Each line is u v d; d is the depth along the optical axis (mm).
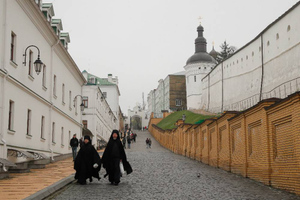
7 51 16641
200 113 78875
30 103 20531
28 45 20078
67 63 30875
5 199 9609
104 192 11625
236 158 18062
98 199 10312
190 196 10852
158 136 73938
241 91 57406
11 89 17312
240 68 58062
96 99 53000
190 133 32875
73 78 34750
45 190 11141
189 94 103438
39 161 19844
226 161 19812
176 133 41750
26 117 19750
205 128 26125
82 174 13523
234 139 18781
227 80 64938
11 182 13242
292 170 11320
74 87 35406
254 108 14945
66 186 13086
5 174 14695
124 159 13789
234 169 18266
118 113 96188
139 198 10469
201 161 27344
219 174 17797
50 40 24797
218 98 71125
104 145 59312
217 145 22203
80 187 12828
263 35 48031
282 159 12250
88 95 52094
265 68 47562
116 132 13695
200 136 28109
